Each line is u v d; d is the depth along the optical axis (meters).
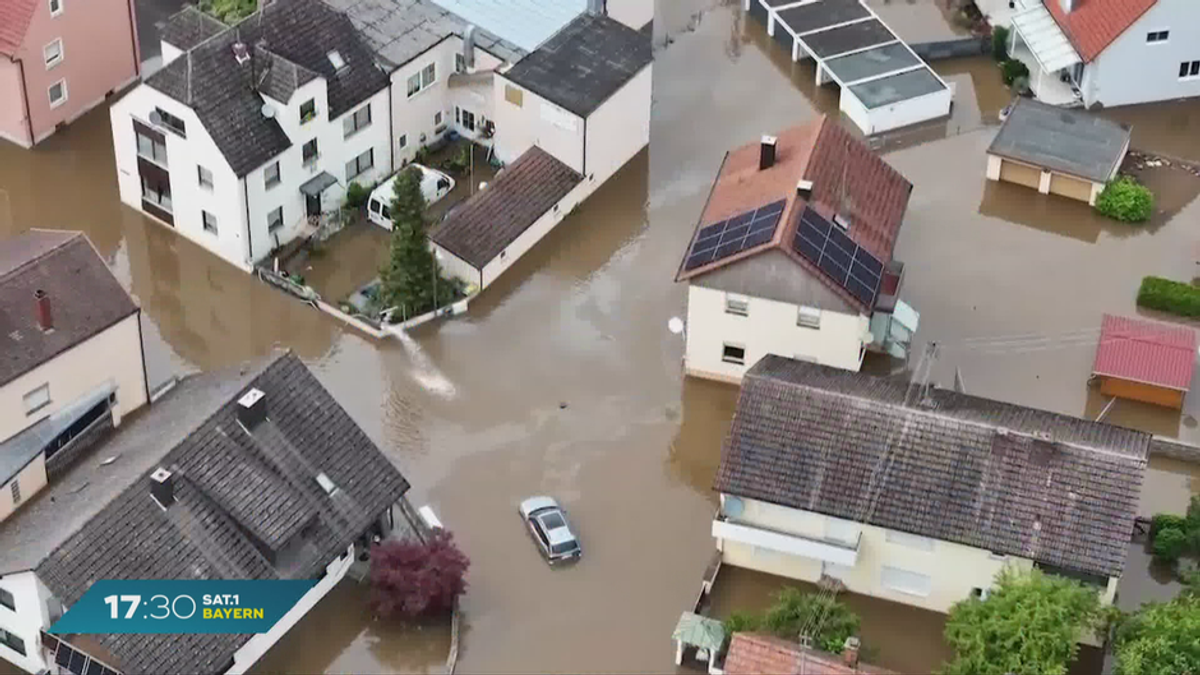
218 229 85.06
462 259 83.50
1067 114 92.56
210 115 81.88
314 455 70.12
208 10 97.25
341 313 82.88
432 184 88.81
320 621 69.81
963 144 93.81
